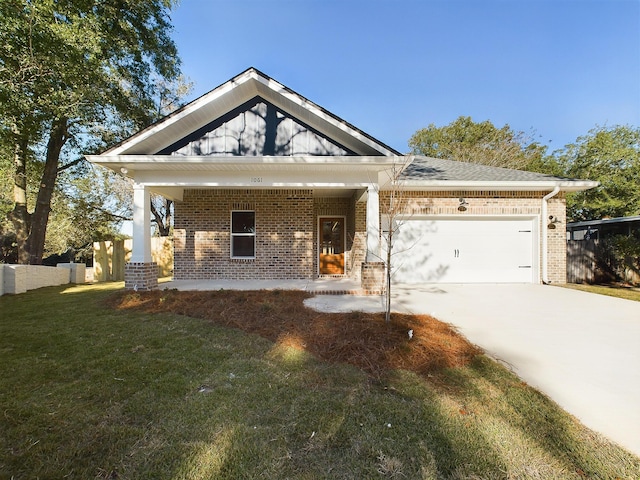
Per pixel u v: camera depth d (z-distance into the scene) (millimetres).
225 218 11148
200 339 4867
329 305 6930
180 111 7977
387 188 10531
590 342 4859
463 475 2170
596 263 12953
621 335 5191
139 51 12453
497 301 7805
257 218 11133
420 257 11078
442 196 11039
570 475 2182
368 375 3707
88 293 9406
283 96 8086
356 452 2393
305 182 8672
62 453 2320
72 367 3838
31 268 10344
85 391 3248
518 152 27375
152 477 2119
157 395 3189
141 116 13336
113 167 8406
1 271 9328
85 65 9906
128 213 21391
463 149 28641
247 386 3396
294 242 11148
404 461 2305
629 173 18859
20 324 5715
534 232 11133
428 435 2604
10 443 2428
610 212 19922
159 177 8633
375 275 8430
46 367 3836
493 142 28453
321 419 2803
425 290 9438
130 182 19969
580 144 21391
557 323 5871
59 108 9945
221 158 7957
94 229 20359
